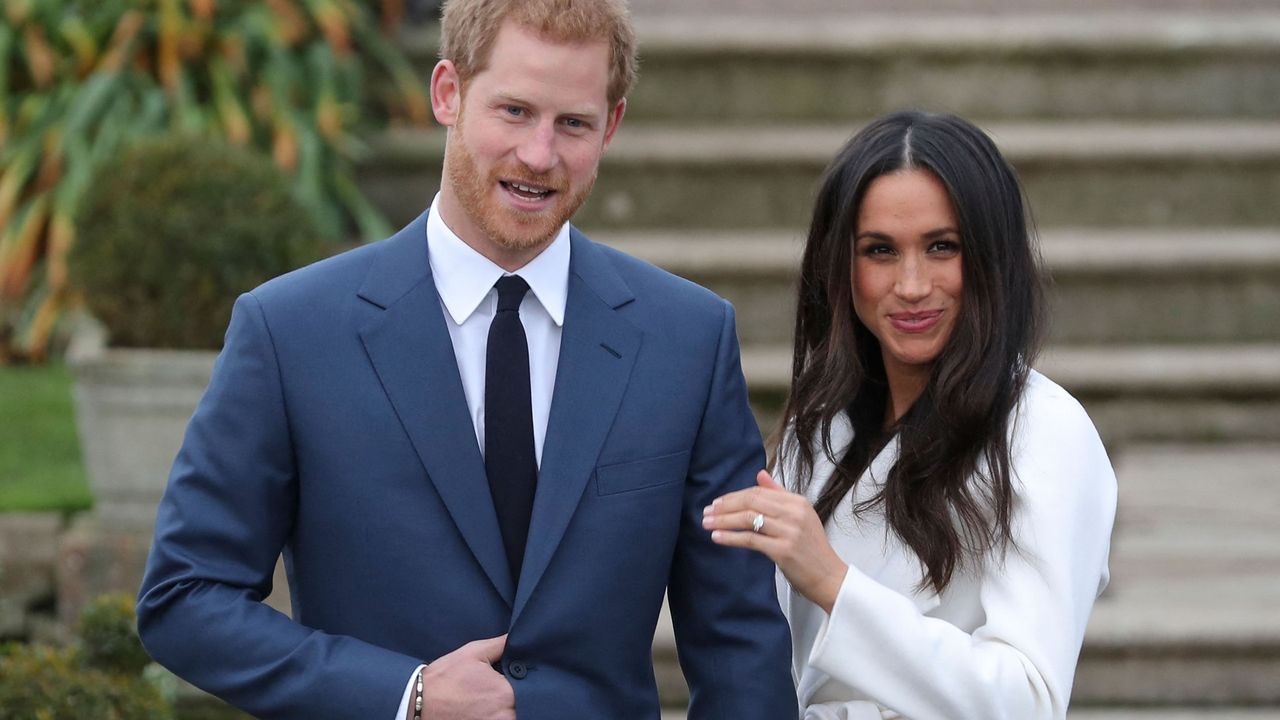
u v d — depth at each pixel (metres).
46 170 21.22
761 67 22.97
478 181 7.91
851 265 8.72
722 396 8.59
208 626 7.89
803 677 9.05
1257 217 21.70
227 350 8.19
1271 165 21.50
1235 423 19.19
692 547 8.59
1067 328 20.19
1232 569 15.62
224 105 20.88
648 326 8.53
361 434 8.05
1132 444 19.22
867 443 9.07
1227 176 21.58
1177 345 20.27
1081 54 22.88
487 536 8.05
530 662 8.07
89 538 15.55
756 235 21.44
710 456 8.56
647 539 8.27
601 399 8.30
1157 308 20.23
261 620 7.93
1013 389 8.40
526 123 7.80
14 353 22.09
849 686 8.75
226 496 8.02
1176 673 14.51
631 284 8.66
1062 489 8.22
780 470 9.42
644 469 8.29
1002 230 8.43
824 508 8.98
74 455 18.12
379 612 8.05
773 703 8.48
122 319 15.73
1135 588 15.18
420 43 23.31
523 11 7.73
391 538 8.01
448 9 8.10
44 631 15.43
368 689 7.78
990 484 8.31
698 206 21.56
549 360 8.45
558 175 7.89
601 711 8.21
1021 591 8.11
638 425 8.33
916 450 8.46
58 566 15.56
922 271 8.41
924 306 8.45
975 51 22.81
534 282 8.37
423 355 8.16
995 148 8.56
